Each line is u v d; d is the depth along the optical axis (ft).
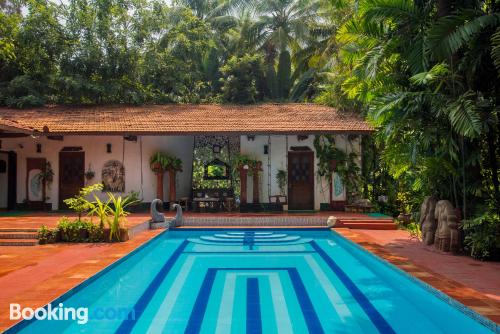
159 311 18.06
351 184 50.98
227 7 87.45
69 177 53.21
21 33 59.88
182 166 57.77
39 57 61.62
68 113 55.36
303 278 23.79
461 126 22.59
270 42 82.74
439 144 27.96
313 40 83.05
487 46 24.58
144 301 19.53
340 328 16.05
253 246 34.22
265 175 52.75
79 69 63.36
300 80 80.12
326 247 33.73
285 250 32.35
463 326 15.74
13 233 32.65
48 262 24.77
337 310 18.16
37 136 47.42
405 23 27.66
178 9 80.69
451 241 26.32
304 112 56.03
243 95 65.21
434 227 29.01
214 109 58.65
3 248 29.66
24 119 51.42
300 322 16.72
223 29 88.84
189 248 33.42
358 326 16.29
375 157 50.96
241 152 53.01
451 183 28.48
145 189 53.42
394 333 15.55
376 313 17.92
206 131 47.50
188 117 53.67
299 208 52.42
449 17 24.03
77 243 31.58
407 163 30.94
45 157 53.06
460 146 26.89
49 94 64.23
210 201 50.55
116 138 53.26
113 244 31.01
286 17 85.25
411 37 27.86
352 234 35.81
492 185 28.17
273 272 25.23
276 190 52.54
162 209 52.47
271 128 48.44
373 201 50.08
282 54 83.05
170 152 56.13
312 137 52.60
